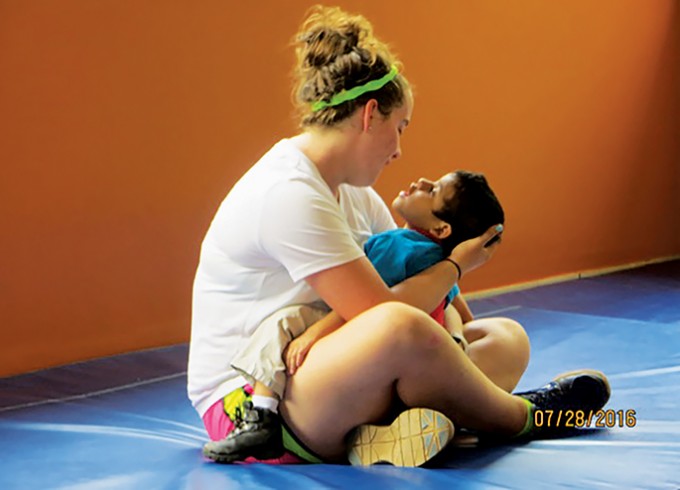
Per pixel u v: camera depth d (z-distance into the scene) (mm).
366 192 4965
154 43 7496
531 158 10172
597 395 4648
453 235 4594
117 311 7508
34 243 7098
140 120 7480
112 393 6305
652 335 7133
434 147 9383
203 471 4242
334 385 4023
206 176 7852
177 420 5516
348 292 4098
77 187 7250
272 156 4363
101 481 4340
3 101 6883
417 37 9156
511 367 4914
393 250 4480
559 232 10492
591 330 7422
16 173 6984
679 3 11406
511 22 9859
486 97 9734
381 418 4152
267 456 4281
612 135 10938
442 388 4098
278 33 8133
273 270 4277
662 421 4816
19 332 7070
